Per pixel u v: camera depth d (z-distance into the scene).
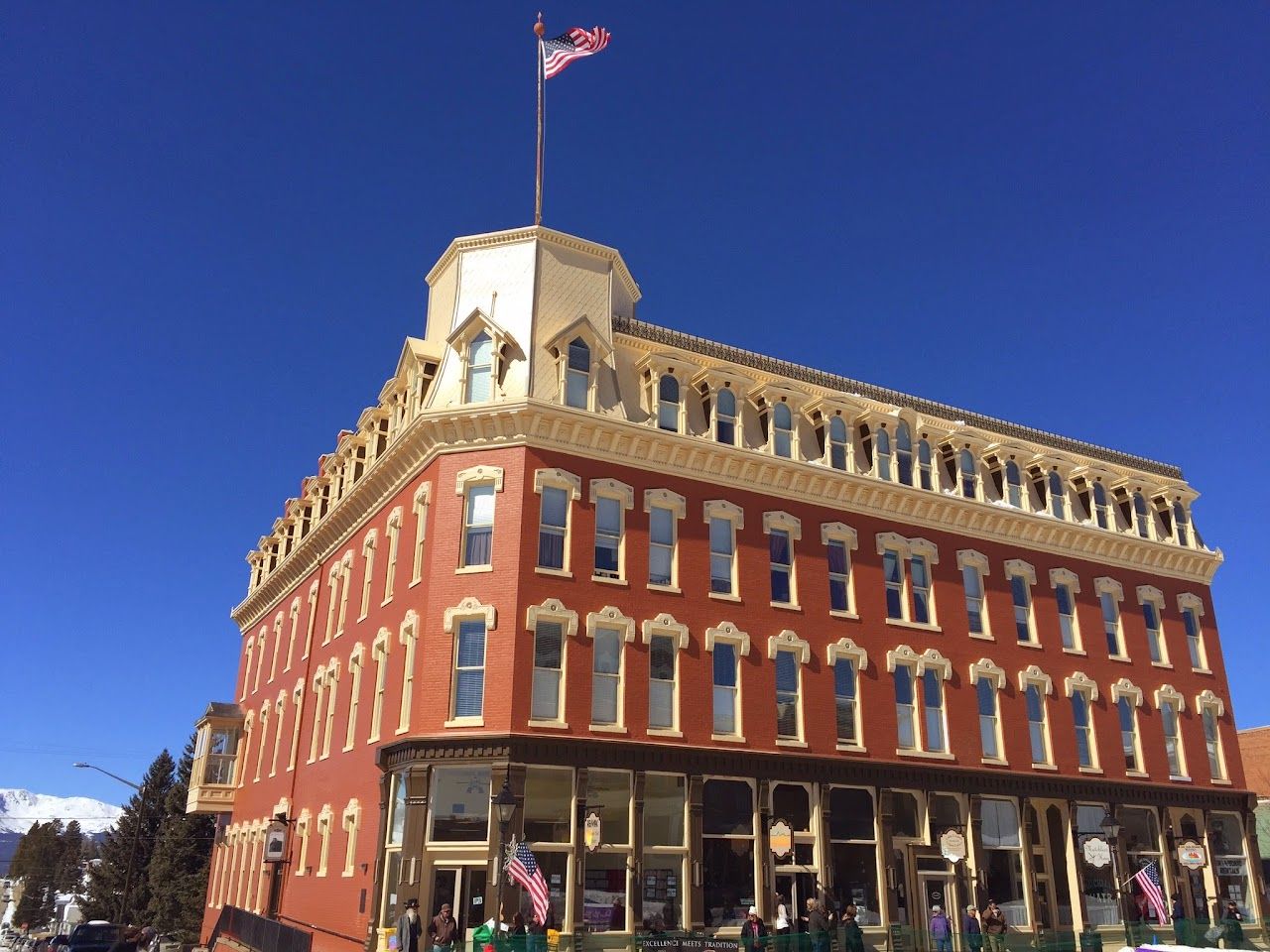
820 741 32.50
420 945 24.97
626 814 28.53
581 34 37.22
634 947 25.14
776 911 29.42
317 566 43.00
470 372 31.92
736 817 30.33
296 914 36.03
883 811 32.69
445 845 26.78
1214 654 44.12
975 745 35.75
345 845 31.98
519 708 27.75
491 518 30.16
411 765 27.59
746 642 32.09
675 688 30.61
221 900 48.22
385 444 37.62
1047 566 40.47
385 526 35.00
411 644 30.17
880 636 35.16
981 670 36.88
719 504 33.31
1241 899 40.28
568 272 34.00
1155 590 43.22
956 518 38.47
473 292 33.75
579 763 27.97
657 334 35.47
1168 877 38.28
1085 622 40.66
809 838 31.17
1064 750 37.78
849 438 37.12
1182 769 40.91
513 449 30.52
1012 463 41.19
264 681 48.59
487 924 24.22
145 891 78.25
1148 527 44.06
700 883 28.72
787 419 36.03
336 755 35.03
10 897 106.94
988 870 34.56
